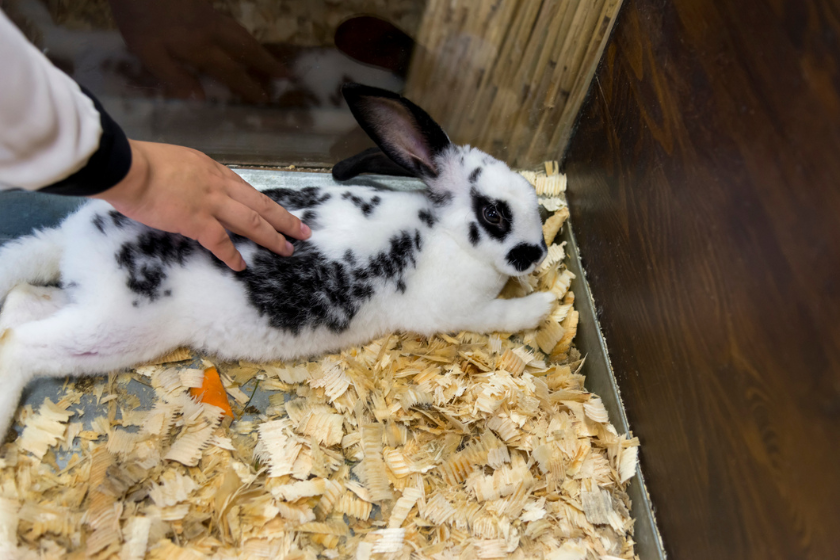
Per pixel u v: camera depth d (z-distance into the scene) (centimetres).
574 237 75
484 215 62
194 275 55
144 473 56
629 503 61
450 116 75
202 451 57
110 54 64
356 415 61
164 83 67
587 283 71
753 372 48
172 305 56
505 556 56
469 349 66
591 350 69
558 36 69
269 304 57
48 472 55
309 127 73
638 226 61
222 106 70
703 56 53
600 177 69
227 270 55
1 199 64
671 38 57
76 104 42
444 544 56
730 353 50
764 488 48
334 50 68
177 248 55
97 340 55
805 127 45
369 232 60
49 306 58
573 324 70
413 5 66
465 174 63
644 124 61
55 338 55
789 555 46
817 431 44
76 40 62
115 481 54
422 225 62
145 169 48
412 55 69
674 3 57
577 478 61
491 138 77
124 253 54
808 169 45
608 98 67
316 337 60
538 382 64
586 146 72
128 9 61
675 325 56
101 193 46
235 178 56
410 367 64
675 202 56
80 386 60
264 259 56
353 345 64
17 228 64
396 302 62
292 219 57
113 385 60
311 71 69
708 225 52
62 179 43
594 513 59
